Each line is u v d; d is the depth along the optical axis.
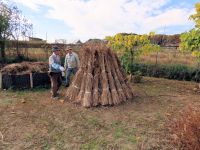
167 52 15.16
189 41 9.84
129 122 6.35
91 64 7.99
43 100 8.34
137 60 14.59
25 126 6.05
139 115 6.89
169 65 14.05
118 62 8.82
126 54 11.70
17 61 15.69
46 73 10.35
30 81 9.96
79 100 7.85
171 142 5.21
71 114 6.92
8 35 15.43
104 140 5.32
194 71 13.14
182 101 8.45
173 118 6.62
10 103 7.97
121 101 8.01
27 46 16.12
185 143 4.86
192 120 4.82
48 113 6.99
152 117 6.74
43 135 5.55
